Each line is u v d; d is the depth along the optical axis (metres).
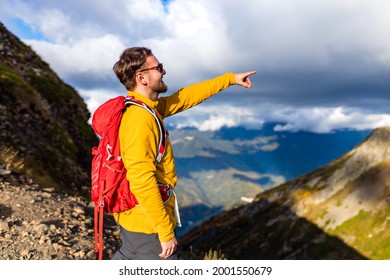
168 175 3.16
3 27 20.64
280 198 147.00
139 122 2.85
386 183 117.81
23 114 14.52
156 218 2.89
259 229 129.62
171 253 3.06
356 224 108.81
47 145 13.91
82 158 16.89
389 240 98.38
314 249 108.12
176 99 3.70
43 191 8.59
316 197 130.00
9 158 10.38
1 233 5.79
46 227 6.20
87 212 7.86
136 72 3.09
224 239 134.12
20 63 18.81
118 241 6.81
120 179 3.00
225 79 3.92
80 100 20.69
